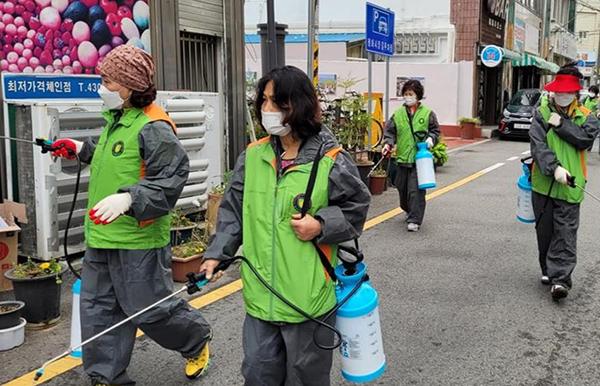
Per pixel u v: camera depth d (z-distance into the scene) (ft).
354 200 8.77
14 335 13.48
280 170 8.68
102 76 10.24
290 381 8.79
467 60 69.56
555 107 16.22
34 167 17.54
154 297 10.75
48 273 14.60
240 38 28.09
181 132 21.94
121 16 21.54
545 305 16.65
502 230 25.43
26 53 18.60
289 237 8.48
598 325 15.31
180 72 24.57
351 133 32.17
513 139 66.33
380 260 20.92
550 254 16.84
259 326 8.74
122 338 10.89
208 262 8.86
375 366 9.11
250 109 30.12
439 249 22.41
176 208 21.66
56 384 11.98
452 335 14.66
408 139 24.43
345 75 65.46
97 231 10.48
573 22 151.64
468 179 39.01
